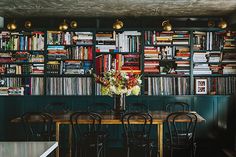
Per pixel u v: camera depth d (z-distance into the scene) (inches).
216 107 265.0
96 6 239.0
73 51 272.5
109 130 265.0
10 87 271.1
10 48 272.8
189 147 211.3
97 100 268.4
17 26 285.9
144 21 285.4
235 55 269.0
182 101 266.2
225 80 269.0
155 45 269.4
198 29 265.6
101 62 271.7
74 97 269.0
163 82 270.7
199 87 269.1
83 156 239.5
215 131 264.5
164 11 258.1
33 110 269.0
